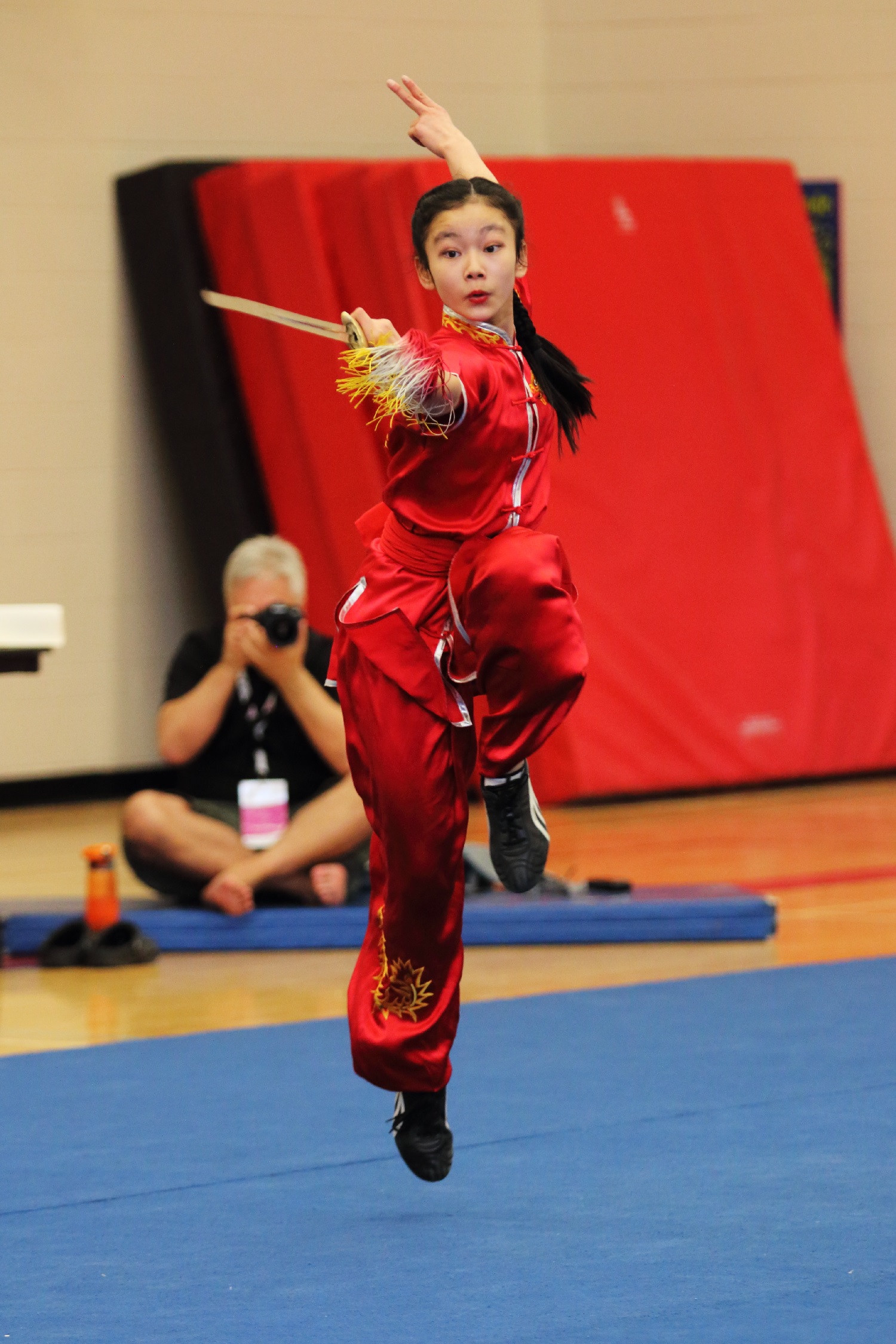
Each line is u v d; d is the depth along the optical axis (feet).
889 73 125.59
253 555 67.00
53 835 103.45
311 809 68.23
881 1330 28.66
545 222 109.40
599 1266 32.58
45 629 61.11
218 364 113.29
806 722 111.96
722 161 115.34
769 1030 52.16
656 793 108.99
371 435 105.70
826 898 74.90
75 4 117.19
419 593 32.65
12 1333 29.91
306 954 66.90
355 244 107.14
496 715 31.89
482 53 127.34
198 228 114.21
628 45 126.41
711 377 112.27
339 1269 32.96
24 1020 56.85
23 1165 40.45
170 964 65.72
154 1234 35.35
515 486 32.30
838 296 124.77
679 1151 40.09
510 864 33.17
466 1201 37.04
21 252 116.26
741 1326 29.04
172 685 69.15
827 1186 37.04
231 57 121.60
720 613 110.73
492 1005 57.00
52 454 117.39
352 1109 44.96
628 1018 54.44
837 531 115.03
